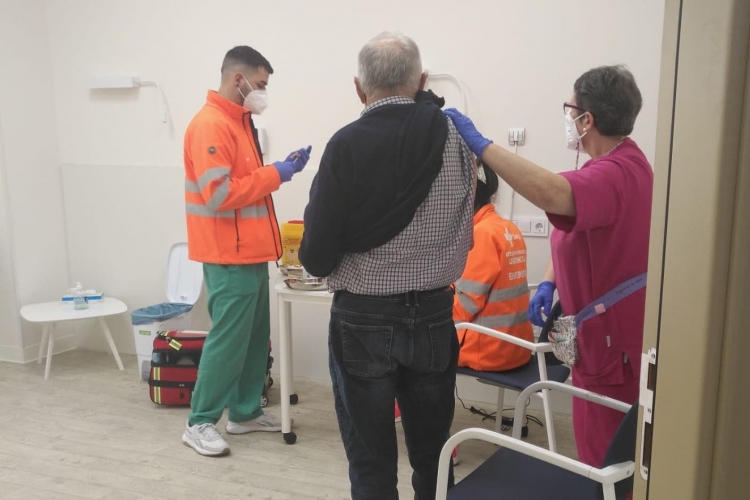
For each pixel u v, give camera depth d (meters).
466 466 2.62
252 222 2.70
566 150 3.00
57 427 3.00
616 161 1.53
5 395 3.42
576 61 2.93
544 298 2.20
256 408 2.94
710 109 0.53
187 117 3.75
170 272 3.88
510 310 2.42
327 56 3.39
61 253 4.17
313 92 3.45
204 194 2.57
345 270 1.56
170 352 3.21
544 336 1.98
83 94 3.99
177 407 3.26
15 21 3.83
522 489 1.50
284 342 2.78
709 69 0.53
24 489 2.43
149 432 2.96
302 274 2.72
